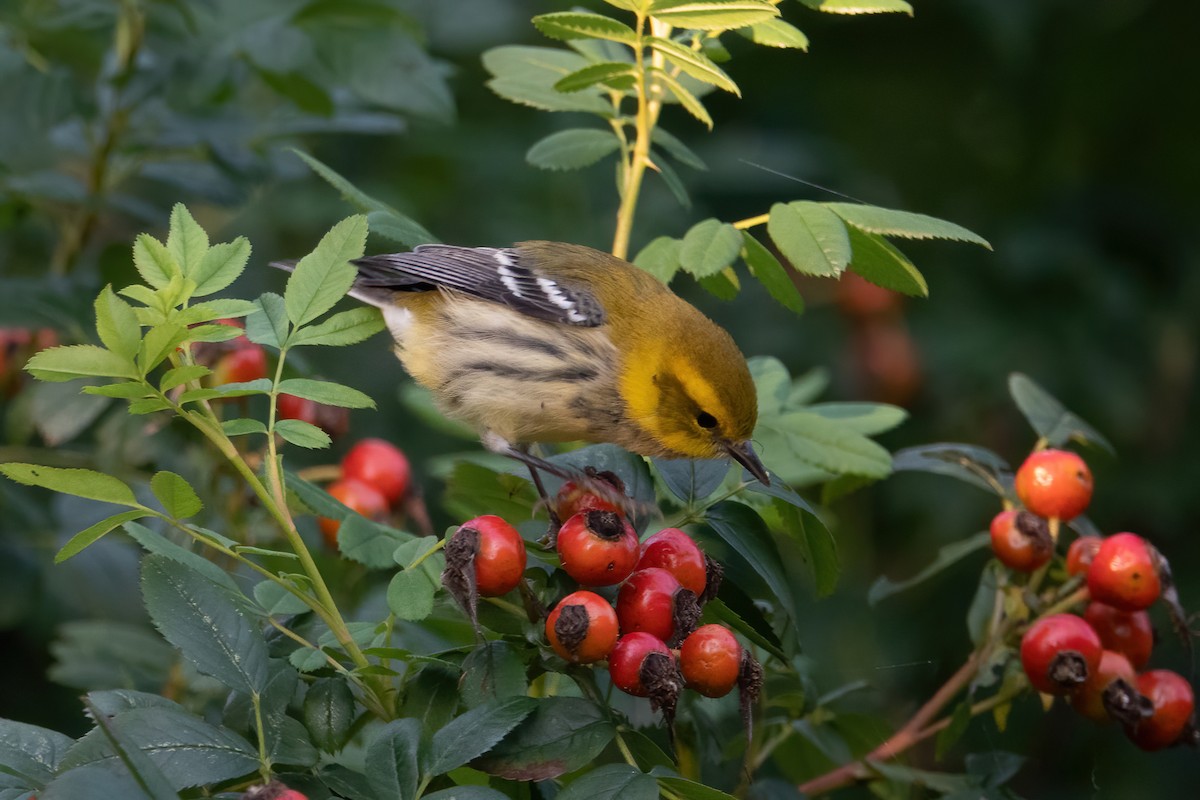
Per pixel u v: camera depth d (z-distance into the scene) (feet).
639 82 26.91
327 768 20.42
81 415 34.04
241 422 21.43
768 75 56.90
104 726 17.57
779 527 29.12
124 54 39.60
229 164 39.27
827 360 52.90
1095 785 36.01
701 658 21.76
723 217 53.11
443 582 21.44
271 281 51.67
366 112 43.34
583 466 27.32
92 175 39.29
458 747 19.60
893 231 24.40
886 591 31.12
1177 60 54.29
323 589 21.58
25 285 34.68
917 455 31.01
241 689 20.66
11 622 36.27
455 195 53.93
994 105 57.26
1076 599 27.61
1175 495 50.85
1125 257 54.54
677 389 30.81
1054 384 51.78
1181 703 26.89
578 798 19.48
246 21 44.37
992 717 29.19
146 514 21.21
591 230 52.31
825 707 29.14
